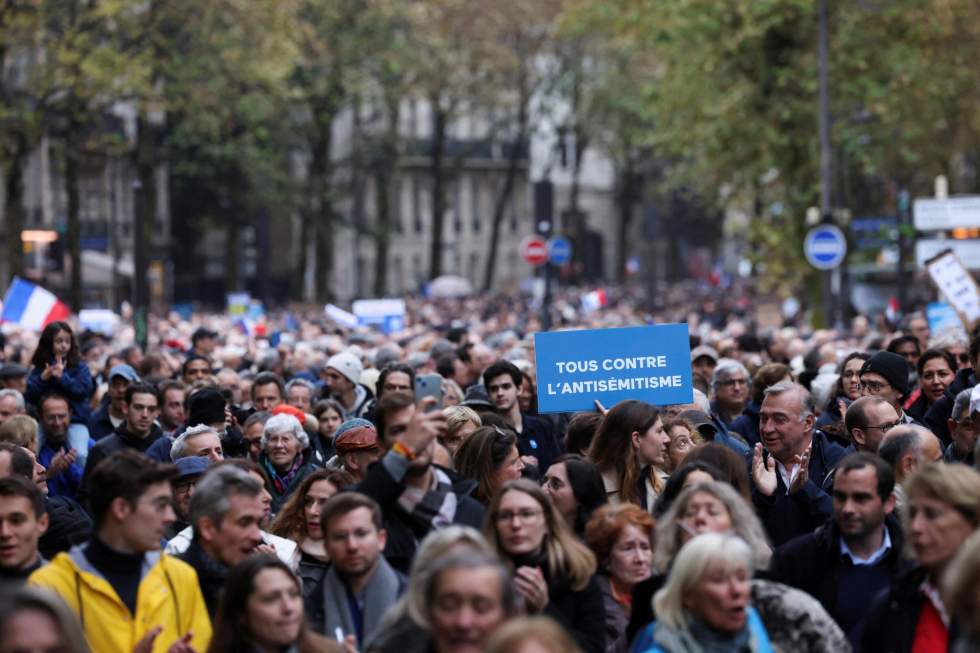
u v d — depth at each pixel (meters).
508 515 18.23
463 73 155.38
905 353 40.50
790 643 16.27
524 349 48.78
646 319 86.12
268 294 169.50
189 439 24.81
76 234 116.56
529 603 17.62
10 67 100.19
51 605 12.41
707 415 29.06
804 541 19.39
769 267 88.06
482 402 32.03
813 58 84.56
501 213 190.88
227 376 41.09
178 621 17.70
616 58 170.75
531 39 165.50
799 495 22.81
